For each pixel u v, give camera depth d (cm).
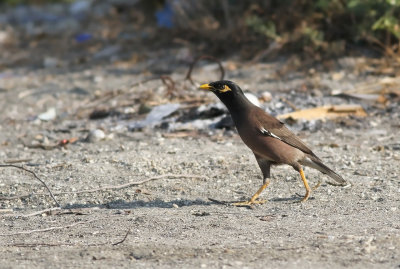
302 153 972
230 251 762
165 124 1446
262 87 1642
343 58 1750
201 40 2064
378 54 1764
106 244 807
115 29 2427
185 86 1653
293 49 1855
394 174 1097
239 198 1009
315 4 1872
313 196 1002
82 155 1262
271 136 954
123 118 1534
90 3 2886
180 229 861
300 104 1511
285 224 870
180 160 1190
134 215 931
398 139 1310
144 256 755
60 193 1039
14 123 1577
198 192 1041
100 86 1788
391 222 864
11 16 2967
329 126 1402
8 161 1242
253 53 1897
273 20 1927
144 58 2031
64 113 1620
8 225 911
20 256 771
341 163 1164
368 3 1770
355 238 796
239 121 973
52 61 2133
